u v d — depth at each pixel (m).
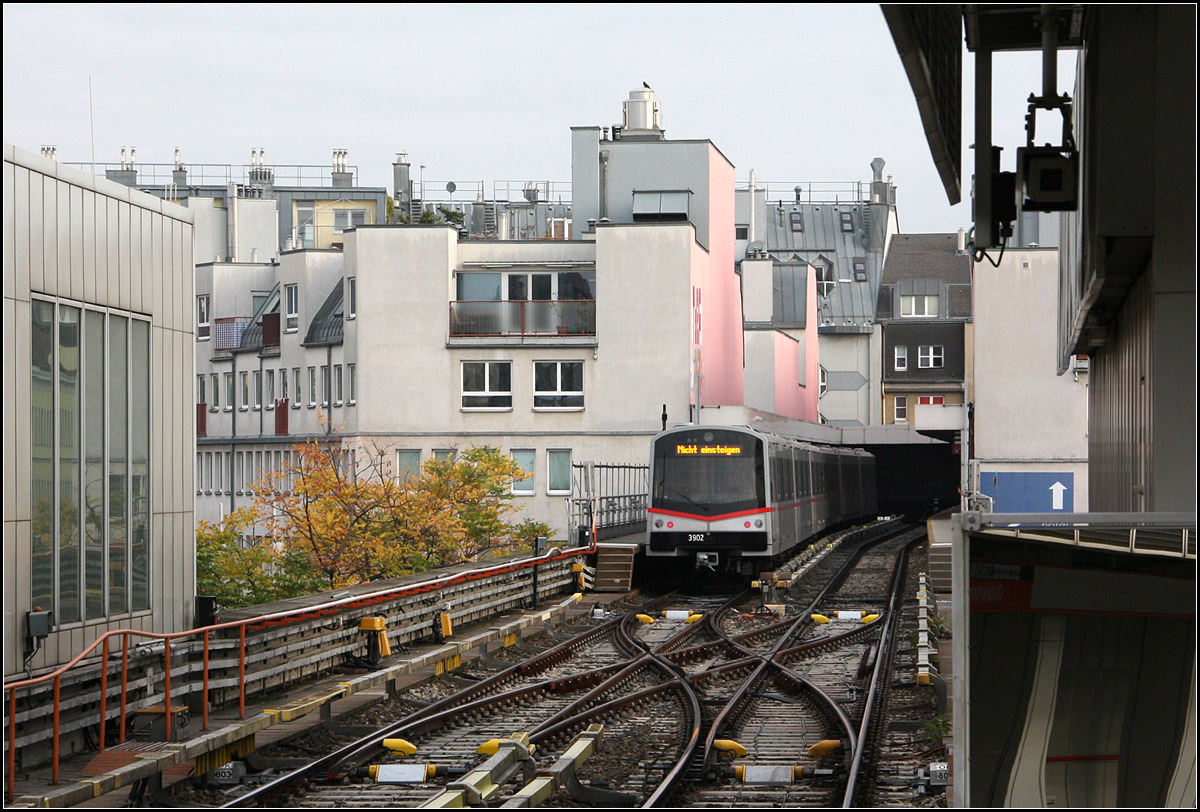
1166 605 10.74
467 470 49.31
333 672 23.28
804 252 139.62
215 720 17.62
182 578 19.59
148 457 18.75
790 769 16.88
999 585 10.68
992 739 10.66
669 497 43.78
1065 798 10.64
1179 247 15.67
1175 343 15.67
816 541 60.81
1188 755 10.57
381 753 17.92
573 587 42.19
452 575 29.53
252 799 15.24
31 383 15.88
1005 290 56.12
